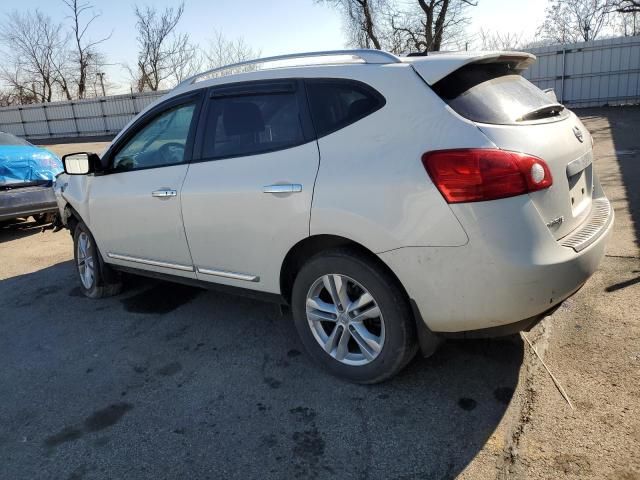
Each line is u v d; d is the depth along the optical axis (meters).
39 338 3.93
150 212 3.70
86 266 4.71
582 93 18.22
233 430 2.64
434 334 2.61
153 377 3.23
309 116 2.88
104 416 2.85
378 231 2.52
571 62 18.05
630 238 4.70
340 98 2.79
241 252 3.19
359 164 2.61
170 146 3.65
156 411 2.86
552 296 2.39
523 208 2.32
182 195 3.42
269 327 3.81
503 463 2.25
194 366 3.32
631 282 3.80
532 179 2.34
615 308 3.45
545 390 2.70
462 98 2.50
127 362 3.45
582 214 2.81
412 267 2.47
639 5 25.14
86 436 2.69
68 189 4.56
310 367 3.19
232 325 3.89
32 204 7.06
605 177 7.01
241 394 2.96
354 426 2.59
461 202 2.31
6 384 3.29
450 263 2.38
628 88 17.50
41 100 42.66
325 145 2.78
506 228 2.30
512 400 2.67
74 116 30.72
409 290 2.53
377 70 2.69
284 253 2.96
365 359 2.87
